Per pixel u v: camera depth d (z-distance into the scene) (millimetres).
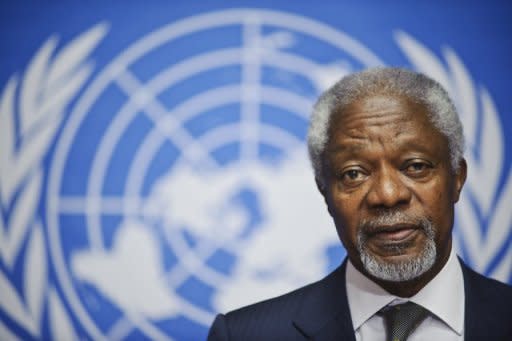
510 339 3090
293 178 7273
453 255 3287
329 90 3326
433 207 3023
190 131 7355
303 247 7188
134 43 7445
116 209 7238
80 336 7094
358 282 3301
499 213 7145
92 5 7449
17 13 7418
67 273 7156
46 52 7414
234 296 7148
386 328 3164
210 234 7211
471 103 7281
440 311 3119
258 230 7207
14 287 7129
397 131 3002
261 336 3443
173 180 7273
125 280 7152
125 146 7324
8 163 7270
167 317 7117
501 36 7367
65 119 7344
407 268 3016
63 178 7266
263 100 7402
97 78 7410
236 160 7309
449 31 7395
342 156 3104
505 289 3318
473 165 7195
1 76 7363
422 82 3131
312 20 7477
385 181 2988
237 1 7508
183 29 7484
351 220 3107
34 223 7211
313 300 3480
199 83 7430
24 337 7082
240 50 7469
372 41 7414
